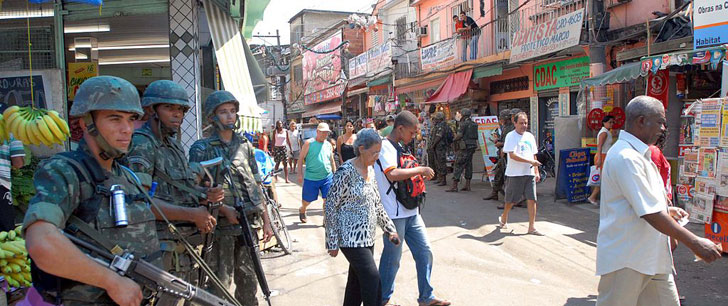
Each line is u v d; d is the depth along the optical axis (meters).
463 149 11.97
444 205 10.20
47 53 6.68
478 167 15.64
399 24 24.53
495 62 15.44
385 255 4.42
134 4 6.85
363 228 3.78
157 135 3.30
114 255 2.15
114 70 12.54
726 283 5.11
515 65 15.38
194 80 7.01
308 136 21.94
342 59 27.73
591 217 8.55
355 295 3.90
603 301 3.23
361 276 3.73
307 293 5.05
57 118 4.02
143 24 8.75
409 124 4.47
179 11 6.93
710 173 5.83
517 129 7.35
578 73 13.69
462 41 17.78
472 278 5.48
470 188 12.41
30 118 3.95
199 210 3.19
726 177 5.63
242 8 9.62
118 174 2.36
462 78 17.06
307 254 6.52
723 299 4.70
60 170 2.06
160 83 3.32
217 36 7.48
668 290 3.18
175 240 3.12
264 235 4.20
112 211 2.20
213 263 3.80
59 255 1.86
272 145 17.80
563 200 10.33
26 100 6.56
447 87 17.64
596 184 9.58
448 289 5.13
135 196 2.35
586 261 6.05
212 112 4.07
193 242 3.36
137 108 2.26
